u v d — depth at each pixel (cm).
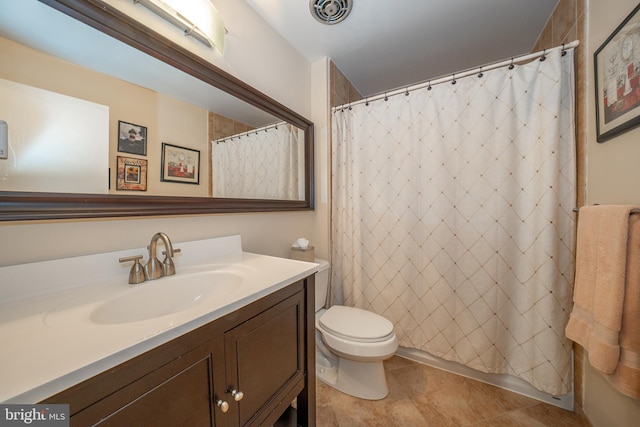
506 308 132
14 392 34
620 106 87
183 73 99
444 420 116
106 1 80
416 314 156
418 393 133
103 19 75
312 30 153
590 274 92
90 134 75
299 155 167
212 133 112
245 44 130
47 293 68
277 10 136
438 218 146
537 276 122
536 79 122
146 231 92
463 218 140
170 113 96
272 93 148
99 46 76
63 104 70
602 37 99
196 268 98
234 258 112
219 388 63
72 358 41
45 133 66
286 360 87
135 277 79
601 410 102
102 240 80
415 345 157
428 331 152
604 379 101
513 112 127
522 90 124
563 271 119
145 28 84
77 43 72
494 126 131
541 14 143
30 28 64
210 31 103
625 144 87
